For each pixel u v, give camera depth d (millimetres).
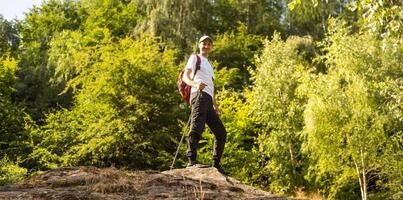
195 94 5551
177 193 3744
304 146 18547
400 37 7625
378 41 18781
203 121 5473
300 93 18938
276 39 22266
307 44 25984
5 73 26656
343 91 18062
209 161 18422
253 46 31234
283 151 20188
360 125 17047
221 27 33344
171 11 26453
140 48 22281
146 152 20062
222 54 29984
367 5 7078
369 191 21375
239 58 30047
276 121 20516
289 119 20297
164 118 20984
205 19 29172
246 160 19766
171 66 22453
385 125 17641
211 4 31266
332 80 17875
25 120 24516
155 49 22719
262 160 20844
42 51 32469
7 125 25094
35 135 22500
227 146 19234
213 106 5746
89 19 32125
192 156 5379
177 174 4910
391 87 13633
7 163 17797
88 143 19609
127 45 22922
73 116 22203
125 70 20922
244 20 33594
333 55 19516
